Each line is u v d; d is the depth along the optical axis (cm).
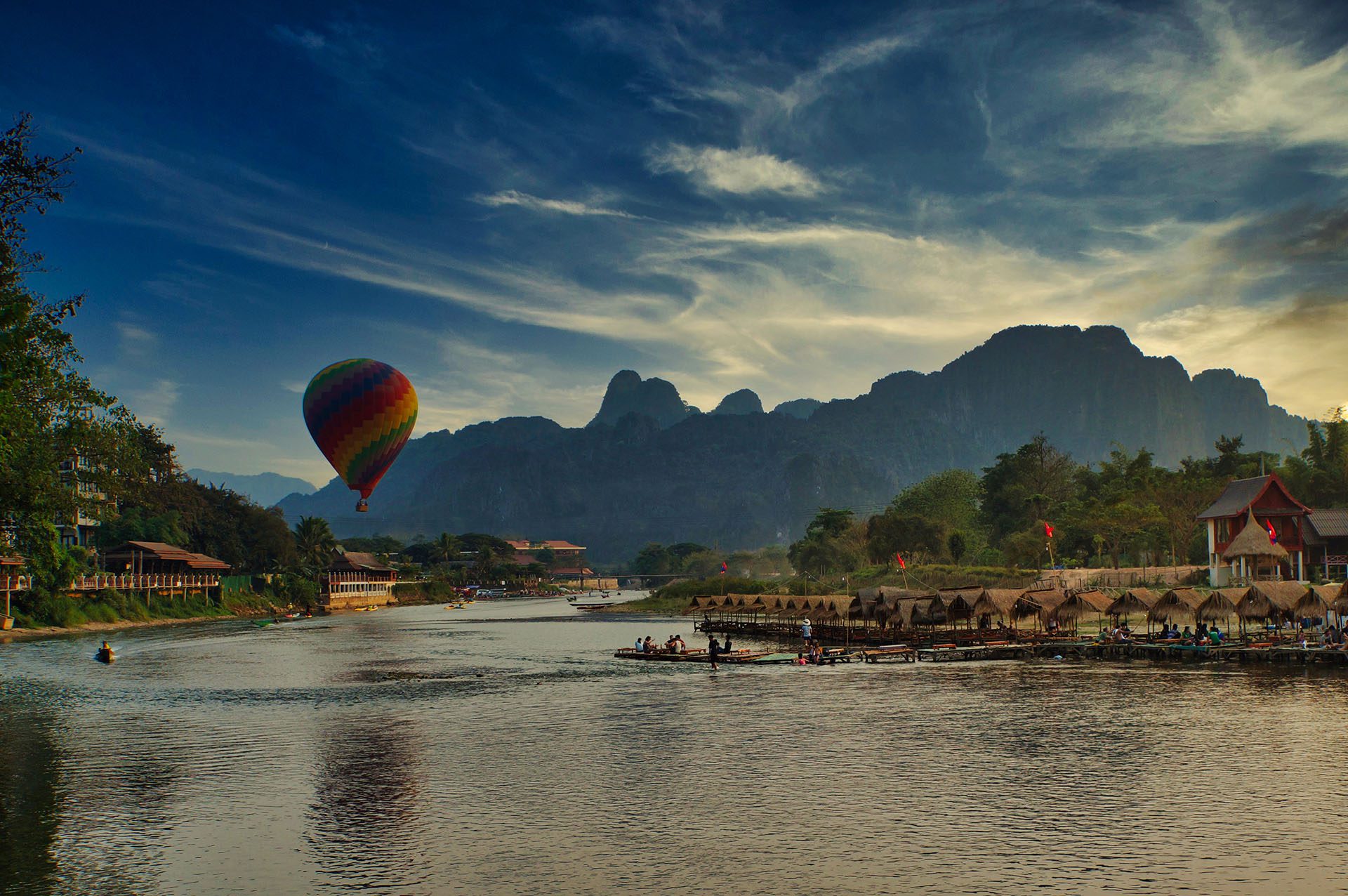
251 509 19525
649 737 4053
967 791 3033
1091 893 2155
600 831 2677
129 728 4434
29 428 4881
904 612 7931
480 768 3491
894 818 2745
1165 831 2591
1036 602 7694
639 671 6831
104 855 2534
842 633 9212
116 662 7631
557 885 2248
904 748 3716
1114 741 3772
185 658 8062
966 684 5603
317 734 4225
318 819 2844
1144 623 9056
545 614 18075
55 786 3278
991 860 2377
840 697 5156
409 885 2275
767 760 3541
